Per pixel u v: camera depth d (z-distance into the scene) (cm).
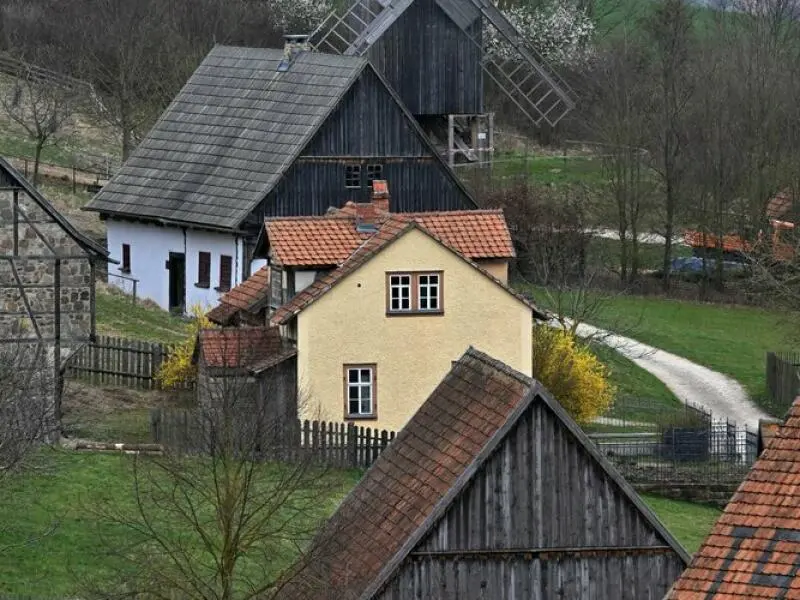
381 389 9844
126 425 9881
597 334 12431
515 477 6131
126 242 13788
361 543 6234
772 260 14175
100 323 12156
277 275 10300
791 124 16200
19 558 7688
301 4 17788
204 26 17262
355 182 13275
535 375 10450
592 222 16188
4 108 16688
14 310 9544
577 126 18025
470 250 10262
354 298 9806
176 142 13912
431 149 13362
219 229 12988
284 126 13350
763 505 4328
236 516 6500
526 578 6141
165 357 10738
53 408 9250
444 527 6078
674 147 16000
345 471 9156
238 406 8412
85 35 16825
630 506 6197
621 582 6197
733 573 4269
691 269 16025
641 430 10900
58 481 8494
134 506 7894
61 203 14962
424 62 14612
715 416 12138
